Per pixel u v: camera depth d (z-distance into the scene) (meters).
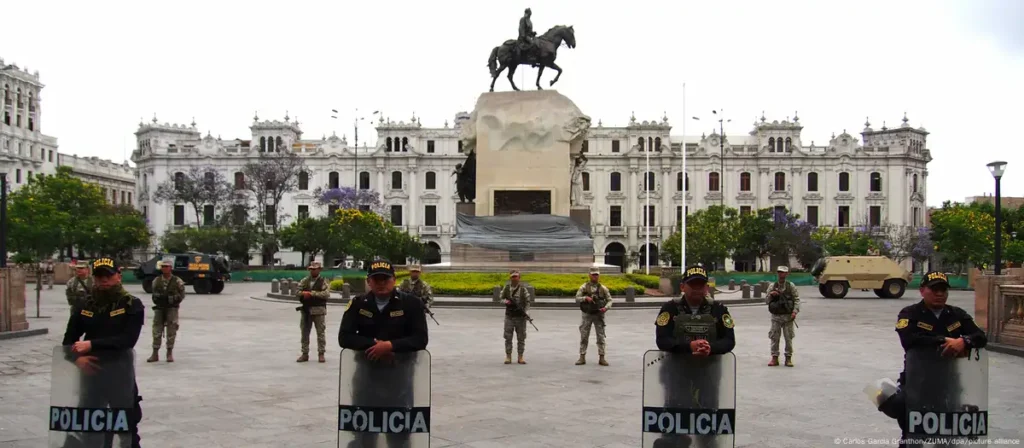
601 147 100.62
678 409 7.19
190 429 10.08
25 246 67.94
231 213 87.69
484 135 36.78
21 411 11.01
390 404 7.07
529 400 12.12
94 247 74.12
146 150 104.81
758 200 99.56
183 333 21.66
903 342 7.50
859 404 11.98
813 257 81.81
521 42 36.97
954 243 65.69
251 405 11.59
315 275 15.96
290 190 96.88
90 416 7.25
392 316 7.16
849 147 99.50
